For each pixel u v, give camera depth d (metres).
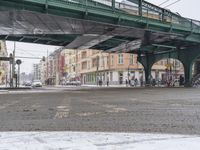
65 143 4.40
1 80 89.50
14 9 22.09
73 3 24.80
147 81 53.59
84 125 6.59
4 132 5.48
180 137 4.86
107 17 27.25
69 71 113.44
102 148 4.04
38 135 5.11
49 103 13.12
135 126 6.41
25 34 32.81
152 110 9.77
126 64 72.69
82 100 15.02
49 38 35.47
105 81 78.00
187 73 44.53
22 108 10.77
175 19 33.94
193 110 9.75
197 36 39.41
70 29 29.73
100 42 38.22
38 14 23.55
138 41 38.28
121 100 14.84
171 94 21.22
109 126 6.43
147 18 30.30
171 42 40.62
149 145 4.21
